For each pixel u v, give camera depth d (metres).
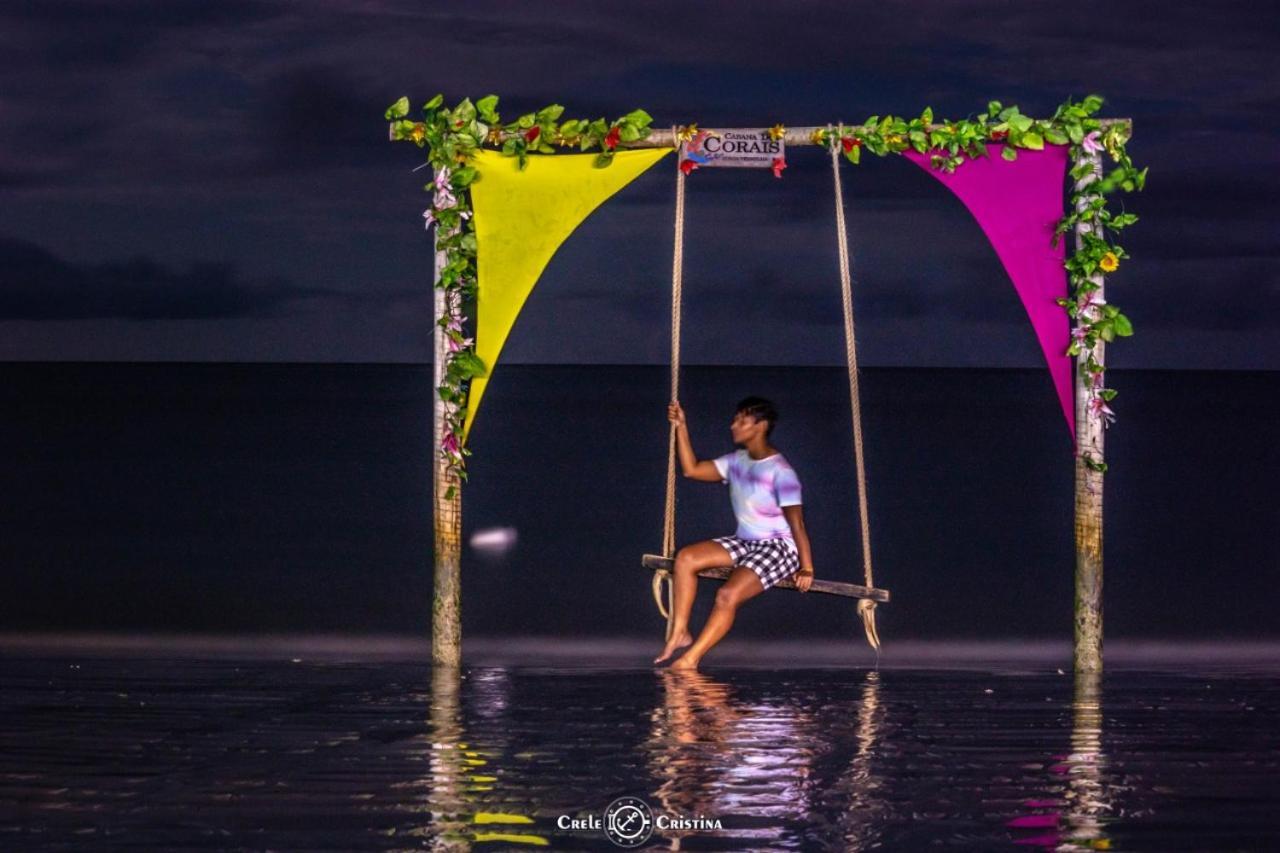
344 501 21.80
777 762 5.72
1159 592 13.74
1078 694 7.30
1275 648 10.63
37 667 8.01
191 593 13.23
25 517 19.31
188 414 51.28
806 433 41.28
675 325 8.72
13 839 4.64
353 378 146.25
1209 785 5.38
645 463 29.81
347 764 5.62
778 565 8.45
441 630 8.56
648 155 8.62
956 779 5.46
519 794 5.22
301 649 10.22
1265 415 57.94
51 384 104.31
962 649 10.50
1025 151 8.62
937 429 44.16
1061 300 8.61
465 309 8.65
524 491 23.62
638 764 5.66
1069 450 34.19
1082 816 4.99
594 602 12.93
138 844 4.60
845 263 8.73
